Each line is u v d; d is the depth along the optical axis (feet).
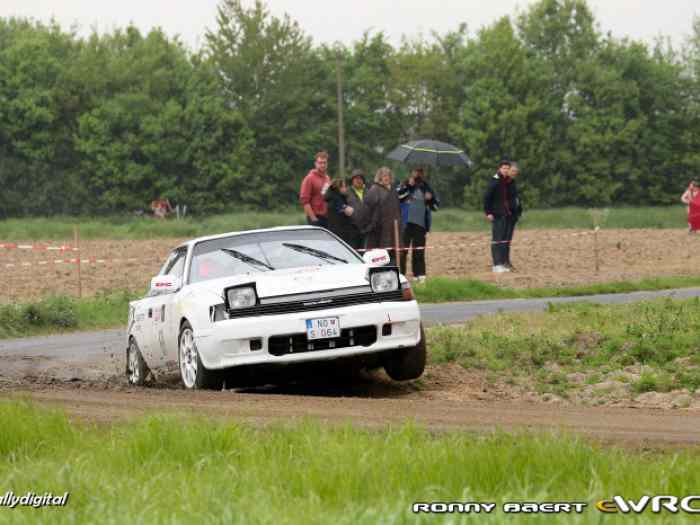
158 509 56.95
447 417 92.58
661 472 60.59
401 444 68.80
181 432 75.46
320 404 101.30
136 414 97.60
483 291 249.14
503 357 139.13
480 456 64.80
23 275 342.23
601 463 64.23
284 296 115.34
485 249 438.81
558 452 65.67
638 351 134.62
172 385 138.00
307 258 125.90
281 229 132.57
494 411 96.58
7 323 213.25
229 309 113.91
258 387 129.29
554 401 113.39
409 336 116.98
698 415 94.68
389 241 237.45
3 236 633.20
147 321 135.03
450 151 289.74
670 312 169.58
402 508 53.42
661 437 82.28
